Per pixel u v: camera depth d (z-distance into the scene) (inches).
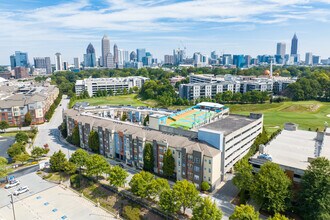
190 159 3782.0
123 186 3870.6
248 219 2442.2
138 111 6707.7
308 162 3408.0
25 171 4591.5
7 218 3238.2
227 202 3400.6
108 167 4020.7
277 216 2412.6
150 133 4468.5
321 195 2728.8
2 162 4281.5
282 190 2923.2
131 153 4616.1
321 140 4488.2
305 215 2822.3
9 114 7386.8
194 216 2711.6
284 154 3846.0
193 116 5246.1
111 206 3484.3
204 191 3683.6
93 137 5231.3
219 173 3873.0
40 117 7854.3
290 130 5191.9
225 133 4067.4
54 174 4429.1
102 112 6820.9
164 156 3998.5
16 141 5831.7
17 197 3737.7
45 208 3459.6
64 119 6412.4
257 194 3034.0
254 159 3634.4
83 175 4242.1
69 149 5600.4
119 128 4904.0
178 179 3993.6
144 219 3152.1
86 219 3211.1
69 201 3636.8
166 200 2992.1
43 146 5782.5
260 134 4958.2
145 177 3474.4
